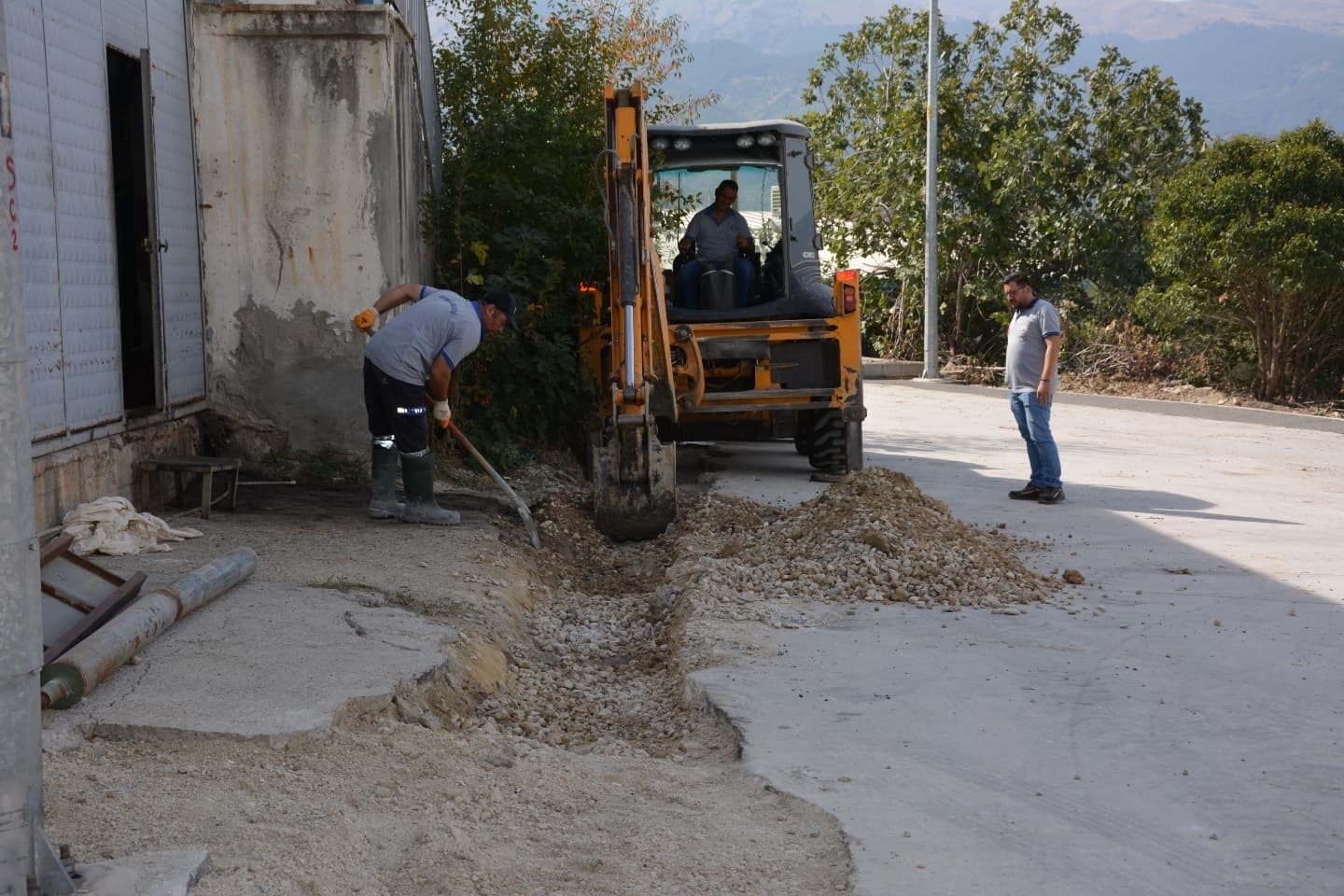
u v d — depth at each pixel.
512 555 7.29
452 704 4.77
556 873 3.33
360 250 9.03
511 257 11.10
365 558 6.73
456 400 10.33
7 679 2.72
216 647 4.92
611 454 8.51
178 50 8.51
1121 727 4.68
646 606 6.76
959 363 25.05
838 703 4.89
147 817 3.39
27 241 6.14
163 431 8.15
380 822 3.54
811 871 3.42
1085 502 10.11
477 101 12.08
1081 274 25.98
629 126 8.37
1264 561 7.80
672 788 4.04
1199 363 22.14
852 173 25.77
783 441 12.72
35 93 6.23
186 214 8.62
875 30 26.02
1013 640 5.88
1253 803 3.99
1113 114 24.84
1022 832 3.72
